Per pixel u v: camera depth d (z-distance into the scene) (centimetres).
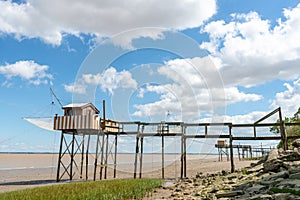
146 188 1962
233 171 2400
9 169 6228
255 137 2406
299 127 4294
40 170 5828
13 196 1602
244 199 1105
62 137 3272
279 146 4412
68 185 2173
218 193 1370
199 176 2700
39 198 1509
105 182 2355
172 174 3662
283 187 1091
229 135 2483
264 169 1745
